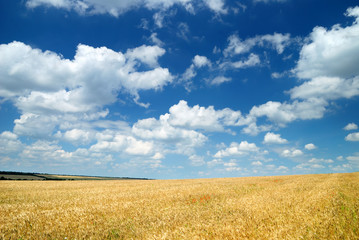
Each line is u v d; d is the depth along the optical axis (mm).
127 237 8195
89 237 8391
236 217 9273
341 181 28500
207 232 7273
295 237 6098
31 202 17406
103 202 16266
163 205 14297
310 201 12047
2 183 41375
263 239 6336
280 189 20516
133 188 28422
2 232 9031
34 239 8258
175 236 7359
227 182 36094
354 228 6816
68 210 12938
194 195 18906
